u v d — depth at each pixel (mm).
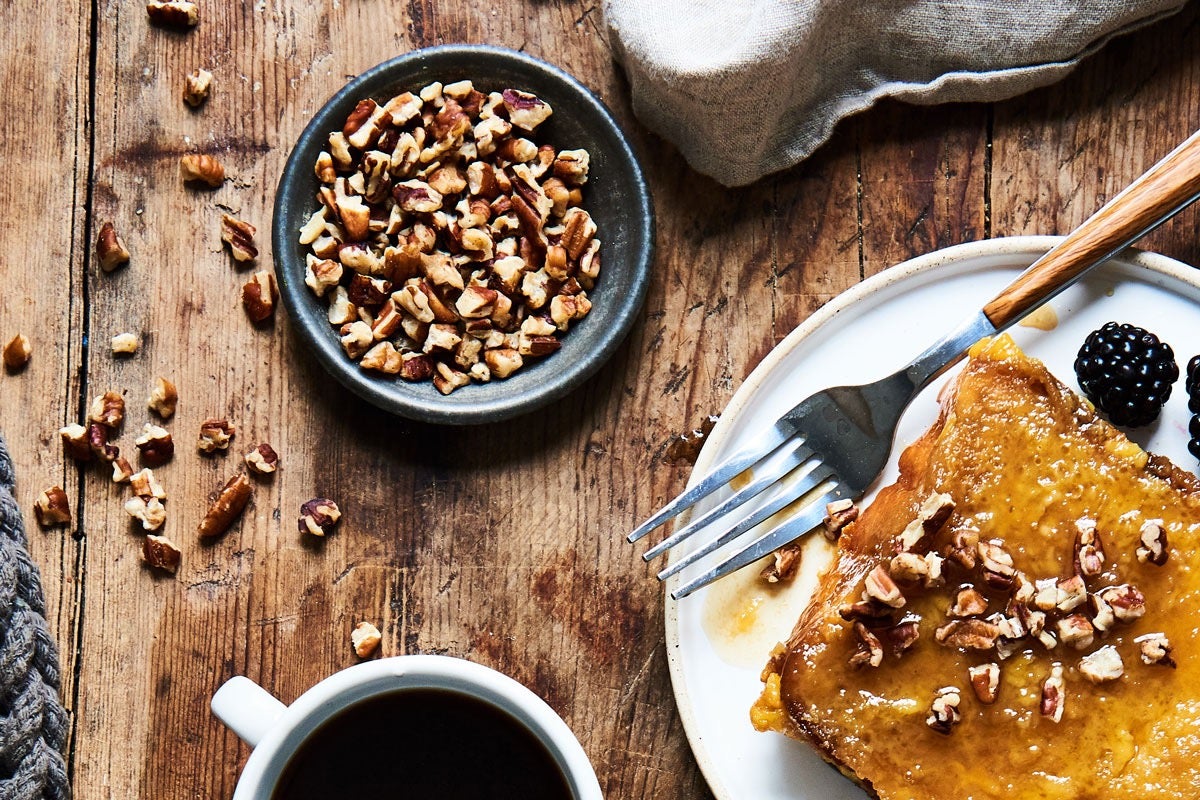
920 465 664
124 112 701
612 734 689
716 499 683
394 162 685
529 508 694
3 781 670
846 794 672
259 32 701
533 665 691
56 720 679
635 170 683
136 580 696
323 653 694
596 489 694
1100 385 662
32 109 701
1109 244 660
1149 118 696
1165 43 696
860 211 698
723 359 696
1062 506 655
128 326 700
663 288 698
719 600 679
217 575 695
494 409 675
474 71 688
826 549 680
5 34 701
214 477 697
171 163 701
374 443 697
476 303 684
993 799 648
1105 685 649
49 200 701
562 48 703
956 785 650
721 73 668
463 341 689
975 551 652
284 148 701
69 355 699
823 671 654
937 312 682
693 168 698
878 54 692
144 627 695
